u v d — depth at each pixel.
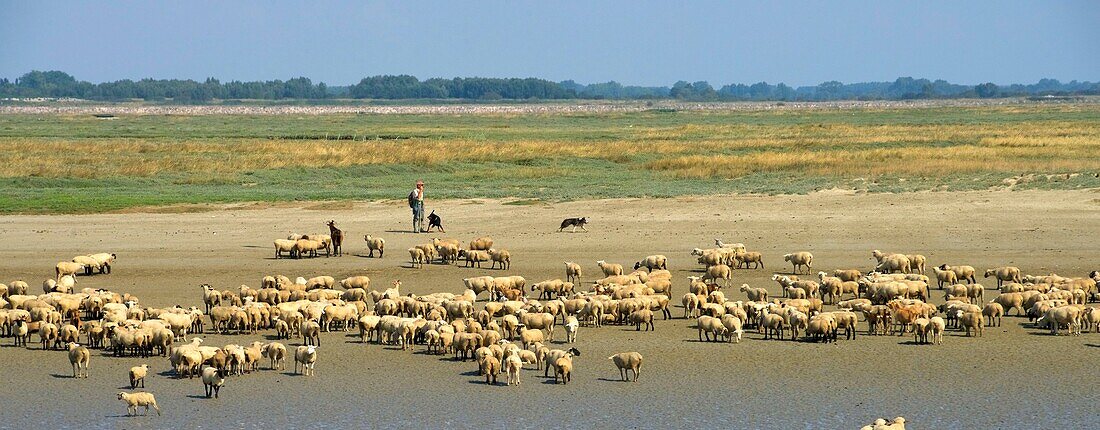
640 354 105.25
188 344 109.62
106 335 117.00
